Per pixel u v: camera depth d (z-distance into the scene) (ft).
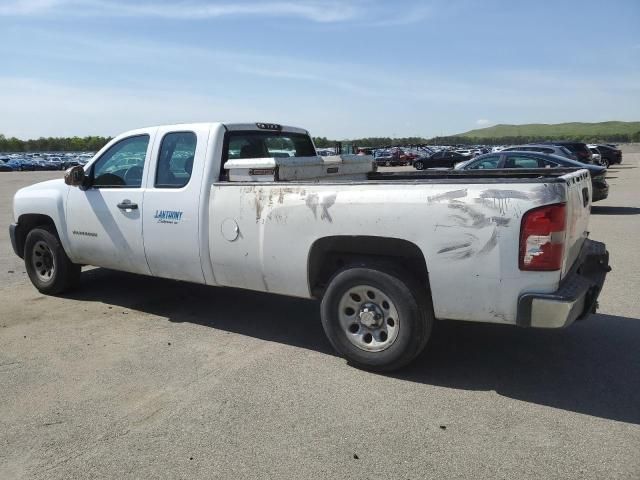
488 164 46.65
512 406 12.44
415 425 11.64
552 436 11.14
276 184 15.03
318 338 16.93
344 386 13.52
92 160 19.67
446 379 13.88
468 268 12.55
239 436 11.28
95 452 10.79
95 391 13.39
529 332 17.19
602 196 46.01
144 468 10.25
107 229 18.94
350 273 14.08
